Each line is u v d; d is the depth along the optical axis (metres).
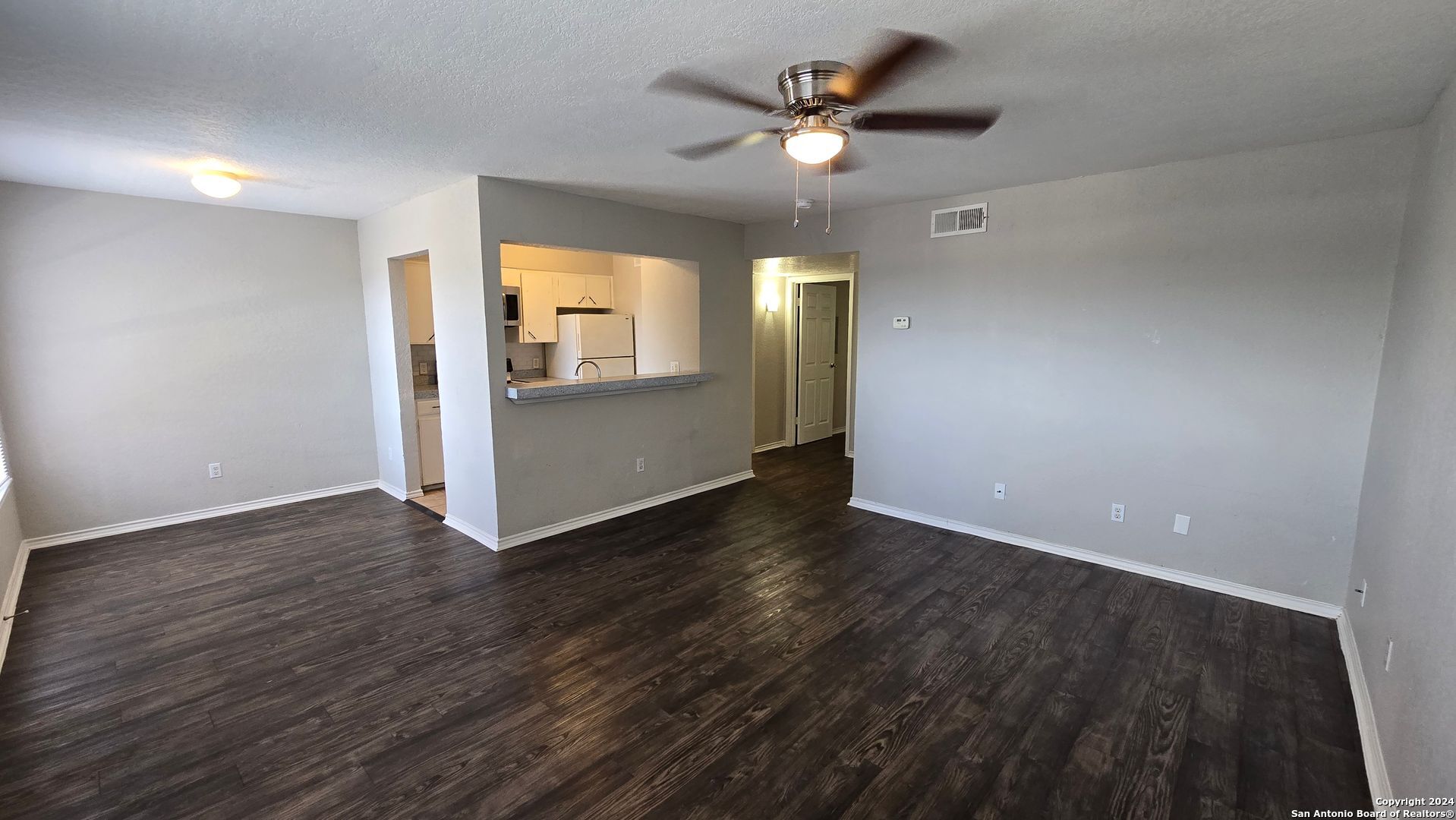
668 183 3.81
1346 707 2.38
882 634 2.95
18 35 1.77
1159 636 2.92
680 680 2.57
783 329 7.46
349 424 5.34
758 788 1.97
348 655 2.76
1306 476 3.09
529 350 6.02
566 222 4.15
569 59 1.98
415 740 2.20
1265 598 3.26
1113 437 3.67
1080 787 1.97
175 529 4.40
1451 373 1.80
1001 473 4.16
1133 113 2.51
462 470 4.30
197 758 2.11
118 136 2.78
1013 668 2.65
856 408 4.91
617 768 2.06
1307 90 2.26
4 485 3.52
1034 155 3.14
